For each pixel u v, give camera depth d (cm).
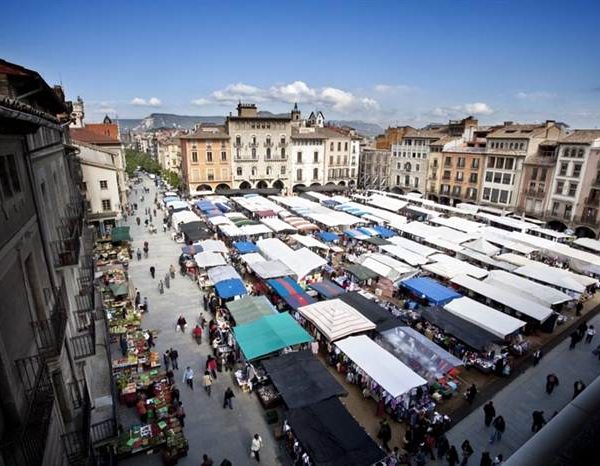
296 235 3881
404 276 2873
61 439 898
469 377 1978
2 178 819
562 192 4647
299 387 1582
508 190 5250
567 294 2814
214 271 2805
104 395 1476
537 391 1878
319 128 7856
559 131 5094
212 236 3856
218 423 1638
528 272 2969
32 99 1479
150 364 1933
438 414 1633
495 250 3412
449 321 2172
